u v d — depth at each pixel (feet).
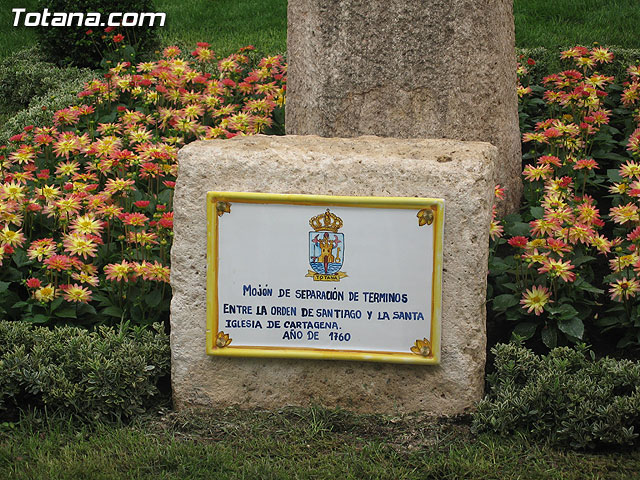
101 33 28.02
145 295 13.97
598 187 17.46
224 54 29.58
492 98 15.67
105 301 13.89
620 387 11.51
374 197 11.28
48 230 16.02
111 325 13.94
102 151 17.12
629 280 13.19
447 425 11.73
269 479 10.48
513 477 10.55
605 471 10.68
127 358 11.82
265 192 11.51
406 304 11.51
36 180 16.17
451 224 11.35
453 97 15.38
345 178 11.42
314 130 15.87
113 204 15.78
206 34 32.09
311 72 15.71
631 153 17.62
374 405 11.96
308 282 11.59
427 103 15.43
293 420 11.82
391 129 15.57
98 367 11.66
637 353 13.29
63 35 28.14
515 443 11.19
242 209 11.45
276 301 11.66
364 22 15.19
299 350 11.75
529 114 20.49
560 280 13.29
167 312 14.14
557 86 19.70
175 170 17.22
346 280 11.52
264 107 19.89
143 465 10.71
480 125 15.62
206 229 11.65
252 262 11.57
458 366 11.71
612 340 13.62
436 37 15.15
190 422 11.77
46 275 14.02
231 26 32.96
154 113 19.21
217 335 11.77
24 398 12.03
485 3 15.26
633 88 19.12
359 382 11.94
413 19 15.11
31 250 14.03
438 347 11.53
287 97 16.72
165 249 14.60
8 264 14.64
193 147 11.71
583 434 11.00
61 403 11.77
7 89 26.37
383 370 11.88
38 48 29.22
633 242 13.39
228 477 10.52
